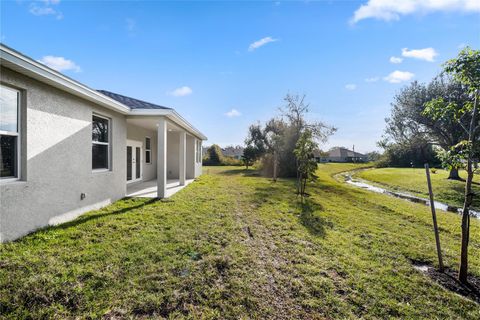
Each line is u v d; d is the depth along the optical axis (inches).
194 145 549.0
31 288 97.2
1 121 139.6
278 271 122.4
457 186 546.3
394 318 91.4
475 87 120.9
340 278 118.0
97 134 237.3
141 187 374.6
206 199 295.7
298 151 392.5
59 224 176.4
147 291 100.6
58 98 177.9
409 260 145.5
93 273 110.8
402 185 589.9
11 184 140.9
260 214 236.7
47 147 167.9
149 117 287.7
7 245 133.8
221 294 101.6
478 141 120.6
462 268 121.4
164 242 152.0
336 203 315.3
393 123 727.1
